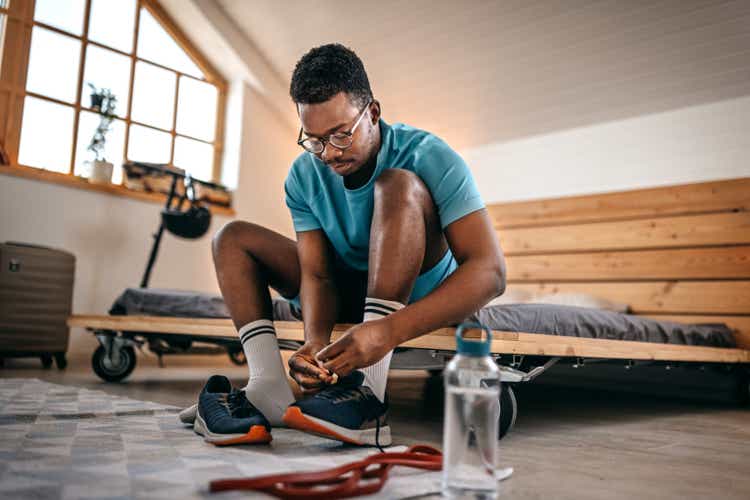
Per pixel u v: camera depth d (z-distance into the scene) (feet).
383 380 4.31
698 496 3.42
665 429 6.32
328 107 4.21
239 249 5.00
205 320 7.39
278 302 6.87
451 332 4.84
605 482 3.67
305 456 3.80
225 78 14.88
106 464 3.41
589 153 12.04
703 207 10.69
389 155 4.84
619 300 11.44
